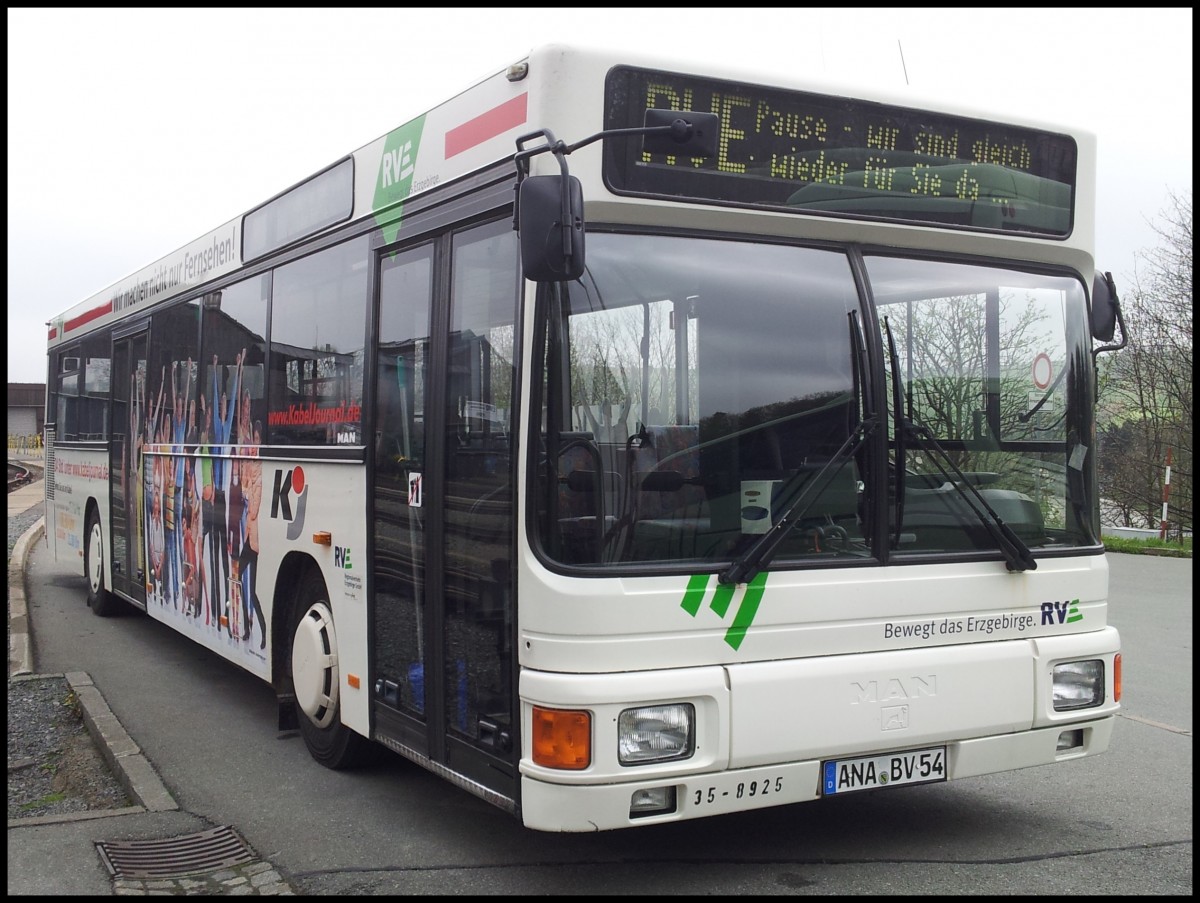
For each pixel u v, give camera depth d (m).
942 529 4.82
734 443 4.49
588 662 4.14
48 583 14.95
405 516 5.30
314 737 6.51
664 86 4.51
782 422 4.58
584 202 4.36
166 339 9.29
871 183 4.84
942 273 5.02
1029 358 5.19
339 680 6.04
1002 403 5.08
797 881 4.68
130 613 12.12
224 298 7.99
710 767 4.25
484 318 4.73
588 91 4.40
